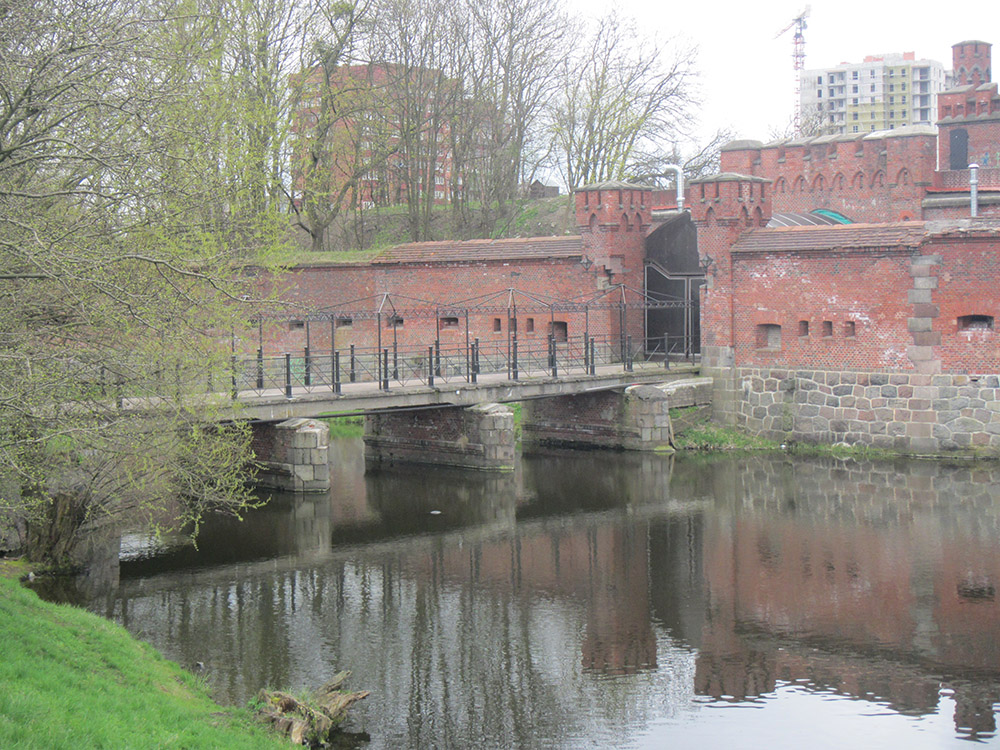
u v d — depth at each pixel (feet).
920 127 144.25
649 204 126.62
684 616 59.93
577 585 66.08
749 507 85.97
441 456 106.32
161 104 53.06
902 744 44.11
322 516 85.25
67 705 36.11
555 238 127.65
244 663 52.54
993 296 99.14
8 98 43.09
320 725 44.93
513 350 112.57
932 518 80.23
